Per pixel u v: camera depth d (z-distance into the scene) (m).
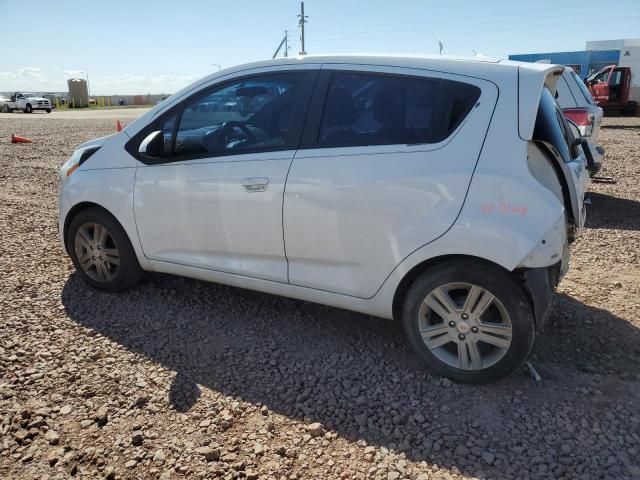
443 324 3.10
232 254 3.66
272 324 3.84
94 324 3.73
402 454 2.56
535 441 2.65
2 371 3.10
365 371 3.26
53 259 4.98
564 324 3.86
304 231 3.33
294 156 3.35
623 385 3.13
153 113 3.95
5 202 7.23
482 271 2.94
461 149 2.97
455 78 3.09
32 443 2.55
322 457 2.54
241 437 2.66
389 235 3.10
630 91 26.84
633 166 10.89
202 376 3.16
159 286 4.40
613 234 6.17
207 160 3.64
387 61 3.28
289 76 3.51
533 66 3.12
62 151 12.95
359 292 3.29
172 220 3.80
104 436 2.62
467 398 2.99
